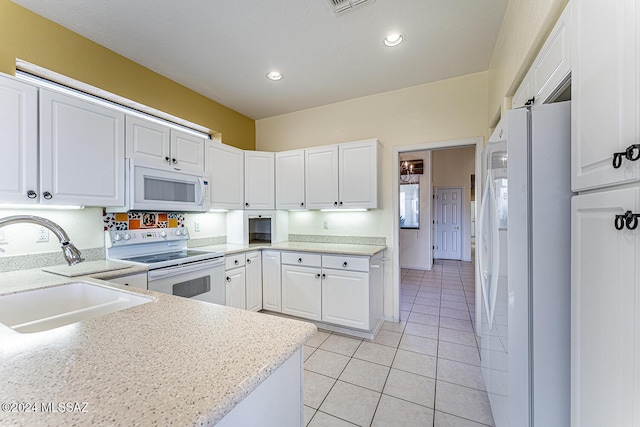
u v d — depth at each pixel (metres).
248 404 0.65
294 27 2.02
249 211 3.32
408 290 4.20
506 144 1.15
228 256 2.75
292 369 0.81
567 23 1.01
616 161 0.66
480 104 2.68
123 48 2.23
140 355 0.65
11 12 1.73
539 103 1.32
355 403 1.73
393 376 2.01
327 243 3.38
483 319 1.83
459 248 6.73
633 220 0.60
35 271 1.75
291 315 2.97
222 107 3.38
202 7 1.80
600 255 0.74
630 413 0.61
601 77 0.74
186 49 2.26
